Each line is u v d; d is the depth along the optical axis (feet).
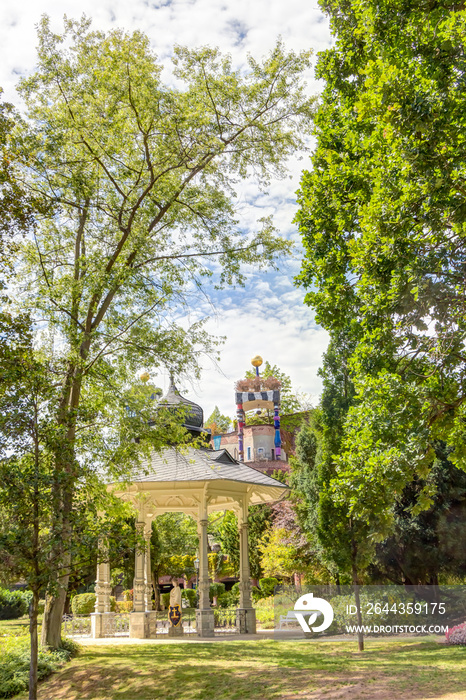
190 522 125.70
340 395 61.31
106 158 54.65
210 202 60.70
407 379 33.04
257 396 161.27
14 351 35.47
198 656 47.57
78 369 48.75
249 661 44.68
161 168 57.06
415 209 29.22
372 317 32.86
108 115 51.70
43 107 53.42
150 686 38.40
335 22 39.83
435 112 25.86
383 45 30.58
